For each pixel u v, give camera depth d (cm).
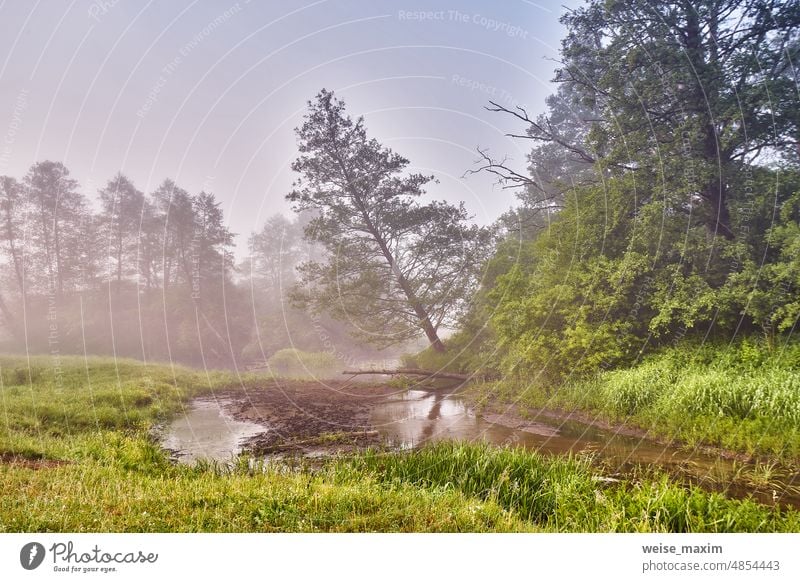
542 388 1327
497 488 607
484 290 2048
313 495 525
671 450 845
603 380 1197
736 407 898
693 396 952
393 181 2191
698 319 1151
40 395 1304
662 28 1329
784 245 1092
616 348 1232
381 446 936
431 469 670
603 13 1471
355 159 2181
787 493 630
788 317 1005
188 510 488
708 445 838
